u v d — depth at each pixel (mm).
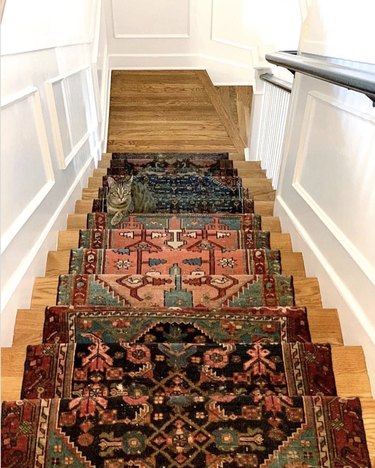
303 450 979
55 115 1940
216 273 1806
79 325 1390
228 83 4602
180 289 1610
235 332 1398
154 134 4031
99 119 3389
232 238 2066
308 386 1202
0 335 1260
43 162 1816
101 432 988
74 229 2209
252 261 1852
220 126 4160
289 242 2062
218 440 982
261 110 3480
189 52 4652
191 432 993
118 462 945
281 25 3646
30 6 1609
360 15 1419
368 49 1354
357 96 1369
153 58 4664
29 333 1371
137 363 1217
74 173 2453
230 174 3346
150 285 1613
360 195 1354
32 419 1003
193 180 3070
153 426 1000
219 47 4520
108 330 1379
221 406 1041
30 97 1624
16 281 1416
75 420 1005
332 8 1675
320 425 1020
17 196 1493
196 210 2643
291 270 1831
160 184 3010
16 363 1211
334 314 1472
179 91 4477
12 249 1411
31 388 1160
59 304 1548
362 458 978
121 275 1646
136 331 1382
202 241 2053
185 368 1210
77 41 2461
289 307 1485
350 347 1291
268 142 3297
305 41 1979
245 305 1584
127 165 3350
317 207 1738
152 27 4473
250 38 4176
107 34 4477
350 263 1405
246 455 964
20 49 1481
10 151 1422
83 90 2684
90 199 2605
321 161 1704
